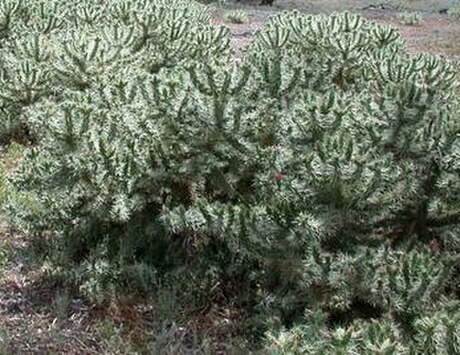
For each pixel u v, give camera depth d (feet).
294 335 12.11
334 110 14.23
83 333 14.51
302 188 13.42
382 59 21.79
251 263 15.43
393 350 10.71
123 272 15.44
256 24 59.57
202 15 38.37
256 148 15.28
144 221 15.92
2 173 22.07
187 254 16.06
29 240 18.07
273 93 16.38
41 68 26.53
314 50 25.20
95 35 26.48
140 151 15.28
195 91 15.21
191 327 14.51
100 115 16.65
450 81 19.95
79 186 15.52
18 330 14.61
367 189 13.26
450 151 14.11
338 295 13.34
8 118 26.32
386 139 14.56
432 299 13.04
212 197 16.01
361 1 88.28
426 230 14.66
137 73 21.33
